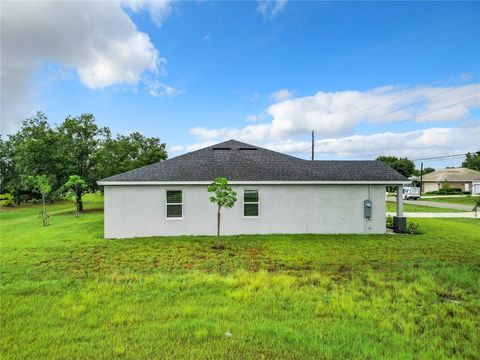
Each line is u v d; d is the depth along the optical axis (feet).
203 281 21.89
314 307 17.33
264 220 45.50
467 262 28.22
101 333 14.06
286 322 15.38
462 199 143.64
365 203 46.21
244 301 18.25
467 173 195.11
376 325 15.14
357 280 22.47
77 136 90.63
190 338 13.58
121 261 28.71
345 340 13.52
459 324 15.30
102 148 92.32
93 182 90.79
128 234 43.45
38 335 13.87
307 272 24.93
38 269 25.70
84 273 24.52
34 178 71.46
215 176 45.37
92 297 18.72
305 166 50.37
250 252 32.78
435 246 36.06
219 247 35.47
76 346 12.89
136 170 46.50
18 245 36.58
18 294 19.40
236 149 55.52
